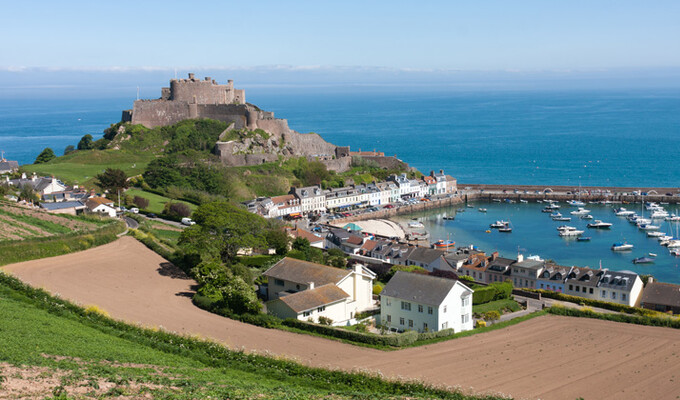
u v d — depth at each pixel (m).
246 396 48.41
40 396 41.91
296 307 82.12
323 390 56.50
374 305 98.12
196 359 61.81
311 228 173.62
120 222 135.25
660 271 145.50
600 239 178.25
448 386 59.94
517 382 64.25
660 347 76.88
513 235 184.75
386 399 54.06
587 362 71.06
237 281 86.69
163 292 90.75
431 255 134.00
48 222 121.75
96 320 70.81
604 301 107.25
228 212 110.38
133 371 51.75
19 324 60.81
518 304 103.81
